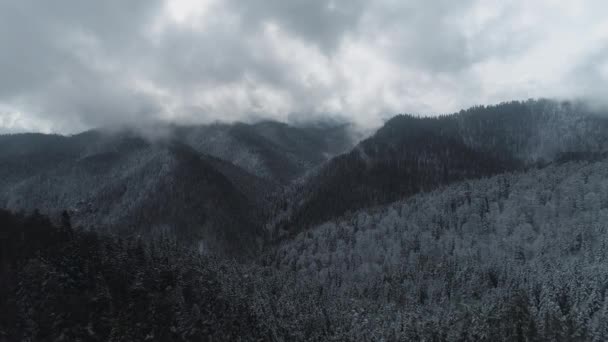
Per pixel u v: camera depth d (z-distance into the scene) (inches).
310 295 5787.4
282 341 4621.1
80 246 4687.5
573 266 5359.3
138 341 3811.5
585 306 4488.2
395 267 7081.7
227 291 5068.9
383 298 5974.4
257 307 4987.7
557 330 4047.7
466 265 6215.6
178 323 4188.0
